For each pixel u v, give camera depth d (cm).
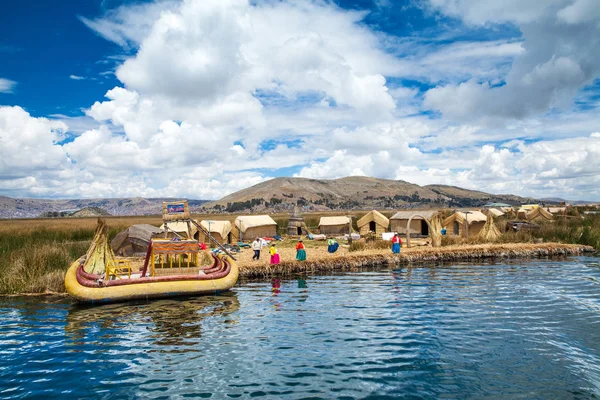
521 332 1202
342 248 3300
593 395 824
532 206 6944
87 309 1519
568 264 2580
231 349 1081
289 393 832
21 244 2770
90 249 1877
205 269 1997
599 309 1455
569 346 1090
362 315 1398
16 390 857
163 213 1945
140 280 1669
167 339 1167
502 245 3150
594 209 7175
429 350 1062
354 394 826
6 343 1140
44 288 1820
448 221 4450
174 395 830
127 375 926
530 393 833
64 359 1022
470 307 1491
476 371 936
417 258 2745
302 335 1191
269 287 1927
